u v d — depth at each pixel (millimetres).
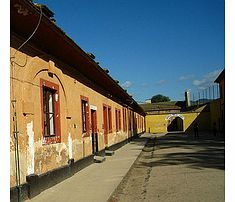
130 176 12930
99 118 18906
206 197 8469
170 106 74812
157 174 13023
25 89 8461
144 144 30656
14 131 7641
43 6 9242
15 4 7043
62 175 10945
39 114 9359
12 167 7438
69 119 12195
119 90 23766
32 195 8375
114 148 23828
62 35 9586
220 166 14094
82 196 8719
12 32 7949
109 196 8742
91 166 14781
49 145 10008
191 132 54562
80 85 14391
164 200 8469
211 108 51625
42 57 9805
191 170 13398
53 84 10648
